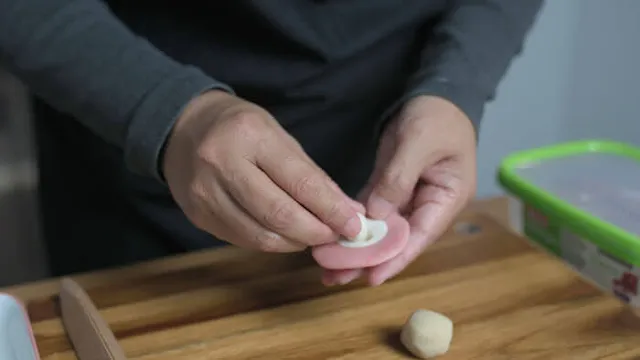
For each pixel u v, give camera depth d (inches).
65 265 33.7
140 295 26.5
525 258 28.4
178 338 24.4
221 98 23.0
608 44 45.8
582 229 28.7
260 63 28.8
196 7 28.3
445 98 25.8
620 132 49.2
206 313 25.6
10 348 21.7
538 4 30.7
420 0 29.6
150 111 22.7
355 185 32.8
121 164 30.6
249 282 27.2
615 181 32.8
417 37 30.9
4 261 38.4
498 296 26.2
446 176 25.1
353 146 31.9
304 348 24.0
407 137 24.6
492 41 28.2
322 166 31.9
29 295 26.9
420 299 26.1
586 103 47.3
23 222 38.0
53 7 24.4
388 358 23.5
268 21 27.5
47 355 24.2
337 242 23.3
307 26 28.1
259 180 21.5
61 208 32.9
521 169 33.9
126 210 31.7
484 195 46.8
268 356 23.6
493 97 27.9
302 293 26.5
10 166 37.0
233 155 21.4
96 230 32.4
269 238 22.2
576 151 35.4
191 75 23.3
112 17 25.2
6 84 35.5
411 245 23.9
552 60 45.1
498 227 30.5
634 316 25.2
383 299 26.2
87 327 23.6
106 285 27.0
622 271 27.9
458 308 25.6
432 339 23.0
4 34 24.2
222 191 21.9
